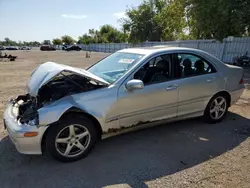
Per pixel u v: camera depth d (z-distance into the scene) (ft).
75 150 9.83
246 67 45.03
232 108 17.03
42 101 9.73
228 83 13.91
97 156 10.09
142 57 11.52
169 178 8.46
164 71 11.80
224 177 8.50
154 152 10.45
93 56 98.27
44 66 11.18
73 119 9.39
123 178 8.50
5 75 36.42
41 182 8.28
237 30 44.80
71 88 10.29
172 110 12.02
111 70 11.93
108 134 10.41
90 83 10.46
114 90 10.18
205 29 50.39
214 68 13.43
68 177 8.57
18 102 11.32
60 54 115.75
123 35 119.24
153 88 11.09
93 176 8.64
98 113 9.77
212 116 13.80
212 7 46.06
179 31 96.68
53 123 8.92
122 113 10.43
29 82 10.76
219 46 55.26
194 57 12.88
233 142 11.44
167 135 12.28
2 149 10.71
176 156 10.09
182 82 12.02
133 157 10.01
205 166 9.26
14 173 8.85
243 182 8.20
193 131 12.80
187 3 52.95
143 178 8.48
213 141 11.56
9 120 9.60
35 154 9.43
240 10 43.37
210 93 13.24
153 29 100.48
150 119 11.39
